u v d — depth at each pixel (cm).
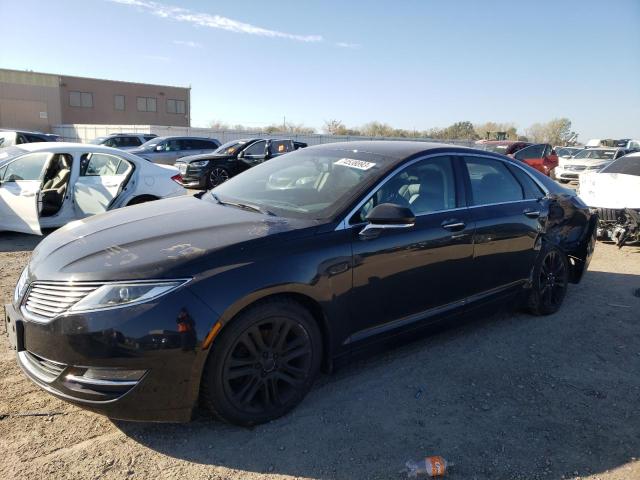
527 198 474
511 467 276
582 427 316
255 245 295
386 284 347
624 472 275
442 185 399
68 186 751
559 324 486
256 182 415
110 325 257
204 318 267
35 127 5359
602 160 2278
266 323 295
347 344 336
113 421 303
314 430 302
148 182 811
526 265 461
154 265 271
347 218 331
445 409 330
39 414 305
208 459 273
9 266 615
